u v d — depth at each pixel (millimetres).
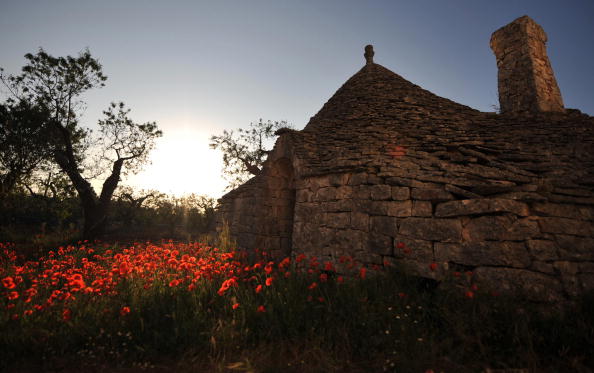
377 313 3365
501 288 3701
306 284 4332
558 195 4098
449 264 4137
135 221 23562
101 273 5227
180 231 21094
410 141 6691
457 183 4562
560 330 3047
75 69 16484
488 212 4035
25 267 5578
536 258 3717
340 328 3229
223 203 12578
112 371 2805
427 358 2791
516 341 2943
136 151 19266
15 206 16125
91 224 15625
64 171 16312
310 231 6137
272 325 3318
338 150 6684
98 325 3363
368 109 8773
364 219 5184
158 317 3523
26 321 3289
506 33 9570
